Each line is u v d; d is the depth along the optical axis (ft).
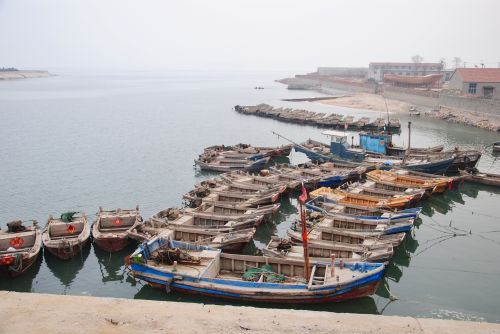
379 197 127.44
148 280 79.41
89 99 510.58
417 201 126.82
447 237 112.78
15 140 247.29
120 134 270.46
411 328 19.81
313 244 89.04
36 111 387.96
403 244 104.22
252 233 97.71
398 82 482.69
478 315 75.77
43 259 99.04
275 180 150.30
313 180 146.92
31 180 168.14
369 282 72.43
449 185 142.20
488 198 146.00
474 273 91.97
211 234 99.66
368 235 94.48
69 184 163.43
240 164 180.14
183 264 81.61
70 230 104.01
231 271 84.38
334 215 108.37
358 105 418.72
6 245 95.96
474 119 298.35
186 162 199.11
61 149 223.71
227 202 122.52
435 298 81.71
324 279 73.31
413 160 176.76
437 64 572.92
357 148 193.67
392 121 289.74
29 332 19.62
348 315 20.95
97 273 94.12
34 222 105.91
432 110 351.25
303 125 310.24
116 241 98.32
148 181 168.35
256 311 21.31
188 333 19.52
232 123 320.29
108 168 186.80
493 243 108.37
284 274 80.89
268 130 290.97
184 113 378.53
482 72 347.77
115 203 142.82
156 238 88.07
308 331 19.62
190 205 129.29
